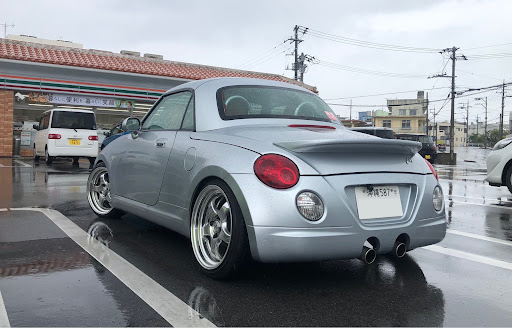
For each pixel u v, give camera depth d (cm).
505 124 9450
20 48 1570
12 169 990
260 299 228
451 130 3167
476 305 228
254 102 318
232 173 240
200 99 315
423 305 227
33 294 225
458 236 397
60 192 605
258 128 281
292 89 358
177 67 1892
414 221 256
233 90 321
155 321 198
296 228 222
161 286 243
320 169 233
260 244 225
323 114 343
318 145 229
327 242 225
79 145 1188
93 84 1608
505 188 855
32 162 1269
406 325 203
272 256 225
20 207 479
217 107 303
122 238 349
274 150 239
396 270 286
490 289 253
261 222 225
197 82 341
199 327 193
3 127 1466
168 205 305
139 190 349
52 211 459
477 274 281
